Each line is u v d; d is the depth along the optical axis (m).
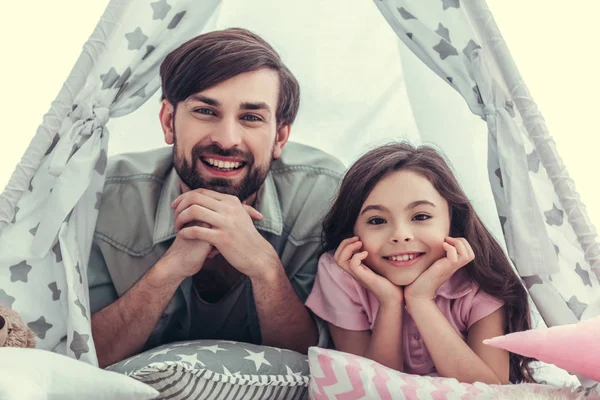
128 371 1.72
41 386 1.40
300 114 2.41
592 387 1.73
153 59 1.91
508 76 1.86
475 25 1.87
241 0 2.30
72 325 1.74
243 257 1.92
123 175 2.12
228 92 1.95
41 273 1.82
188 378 1.65
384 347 1.88
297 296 2.03
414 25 1.93
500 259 1.95
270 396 1.75
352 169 2.00
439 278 1.86
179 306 2.08
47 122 1.83
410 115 2.41
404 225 1.90
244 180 2.02
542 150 1.85
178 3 1.88
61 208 1.78
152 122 2.27
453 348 1.83
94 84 1.86
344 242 1.95
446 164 1.99
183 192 2.10
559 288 1.84
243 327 2.15
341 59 2.37
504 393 1.61
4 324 1.65
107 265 2.08
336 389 1.65
